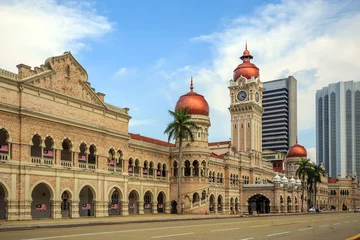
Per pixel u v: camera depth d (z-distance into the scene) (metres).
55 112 58.00
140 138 96.06
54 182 56.69
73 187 59.78
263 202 120.62
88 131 63.88
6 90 51.19
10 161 50.78
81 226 40.34
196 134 92.31
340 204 199.88
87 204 67.50
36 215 58.38
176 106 95.94
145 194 85.81
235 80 140.38
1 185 50.28
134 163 80.69
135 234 30.03
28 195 52.47
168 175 91.75
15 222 45.56
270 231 36.44
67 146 64.50
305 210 141.50
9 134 51.16
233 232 34.00
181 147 87.94
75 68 62.53
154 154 87.69
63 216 61.59
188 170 90.38
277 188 111.50
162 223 47.06
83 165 62.69
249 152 126.44
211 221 53.41
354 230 41.22
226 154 110.69
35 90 54.91
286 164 164.12
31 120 53.94
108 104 70.19
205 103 95.69
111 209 72.88
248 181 121.19
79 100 62.34
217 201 102.94
